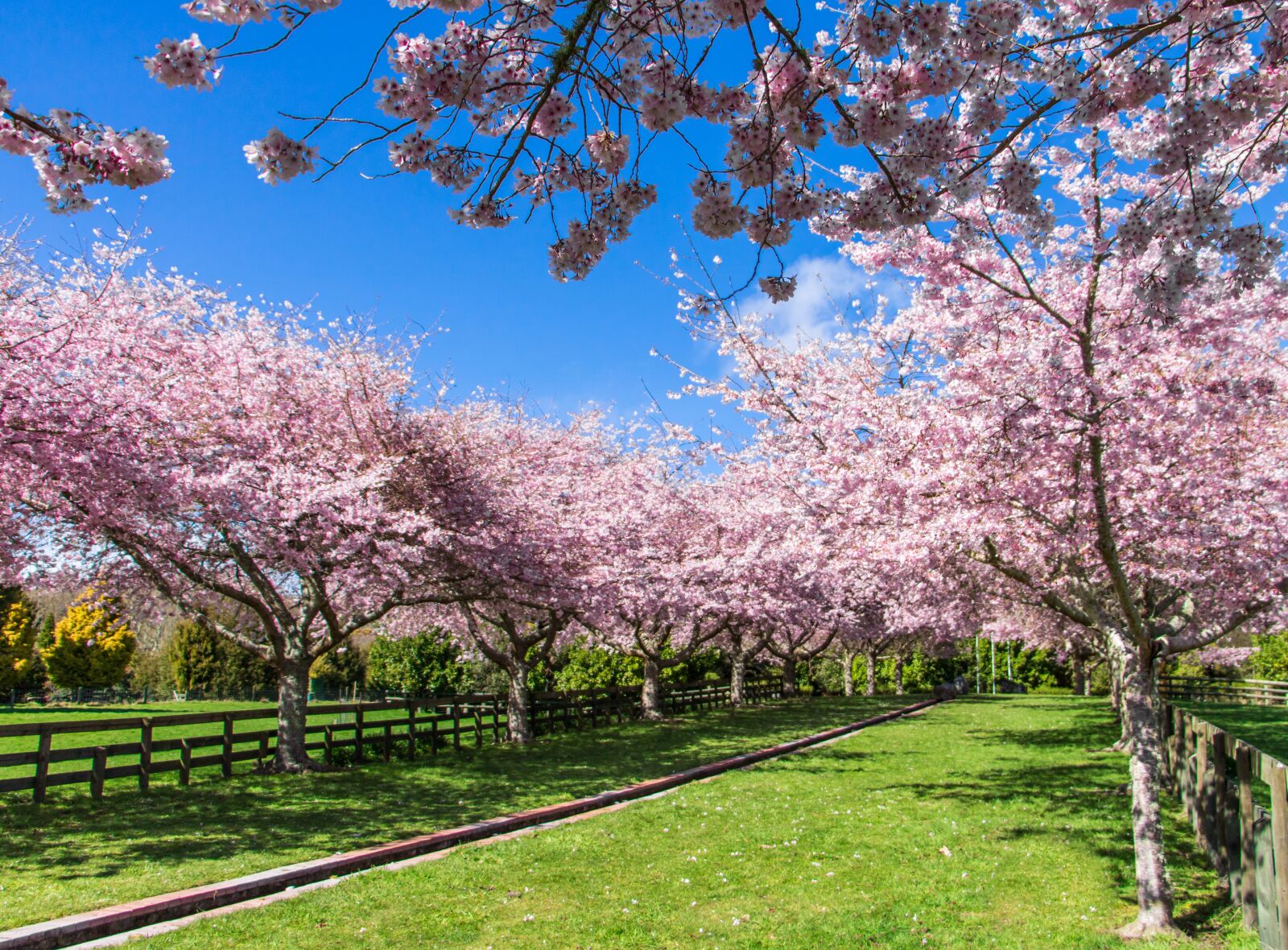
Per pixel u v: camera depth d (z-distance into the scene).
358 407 12.76
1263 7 3.04
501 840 7.99
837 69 2.95
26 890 5.98
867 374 9.52
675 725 20.69
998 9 2.75
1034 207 3.49
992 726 20.36
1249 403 7.14
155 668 37.47
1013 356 6.90
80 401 8.66
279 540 10.97
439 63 2.75
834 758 14.59
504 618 17.05
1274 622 11.08
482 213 3.27
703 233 3.33
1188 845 7.50
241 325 12.39
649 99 3.00
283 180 2.72
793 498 11.01
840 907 5.91
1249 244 3.61
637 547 19.16
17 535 9.62
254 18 2.41
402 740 15.27
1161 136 3.94
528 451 18.06
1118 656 6.68
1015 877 6.68
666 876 6.68
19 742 16.25
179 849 7.37
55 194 2.68
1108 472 7.15
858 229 3.39
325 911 5.75
